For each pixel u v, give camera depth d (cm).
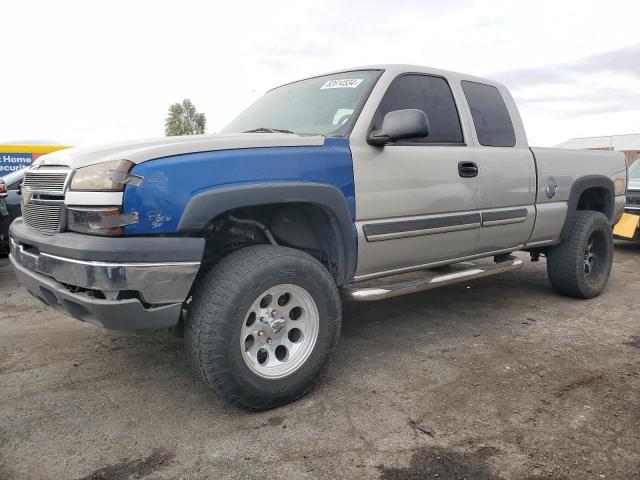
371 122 325
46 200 269
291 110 371
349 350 363
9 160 1089
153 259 237
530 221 430
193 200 248
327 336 291
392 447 240
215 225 296
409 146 345
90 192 241
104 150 262
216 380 255
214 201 252
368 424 261
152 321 246
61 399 288
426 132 303
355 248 314
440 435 250
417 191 342
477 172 381
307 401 286
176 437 249
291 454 235
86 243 236
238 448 240
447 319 436
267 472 221
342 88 357
